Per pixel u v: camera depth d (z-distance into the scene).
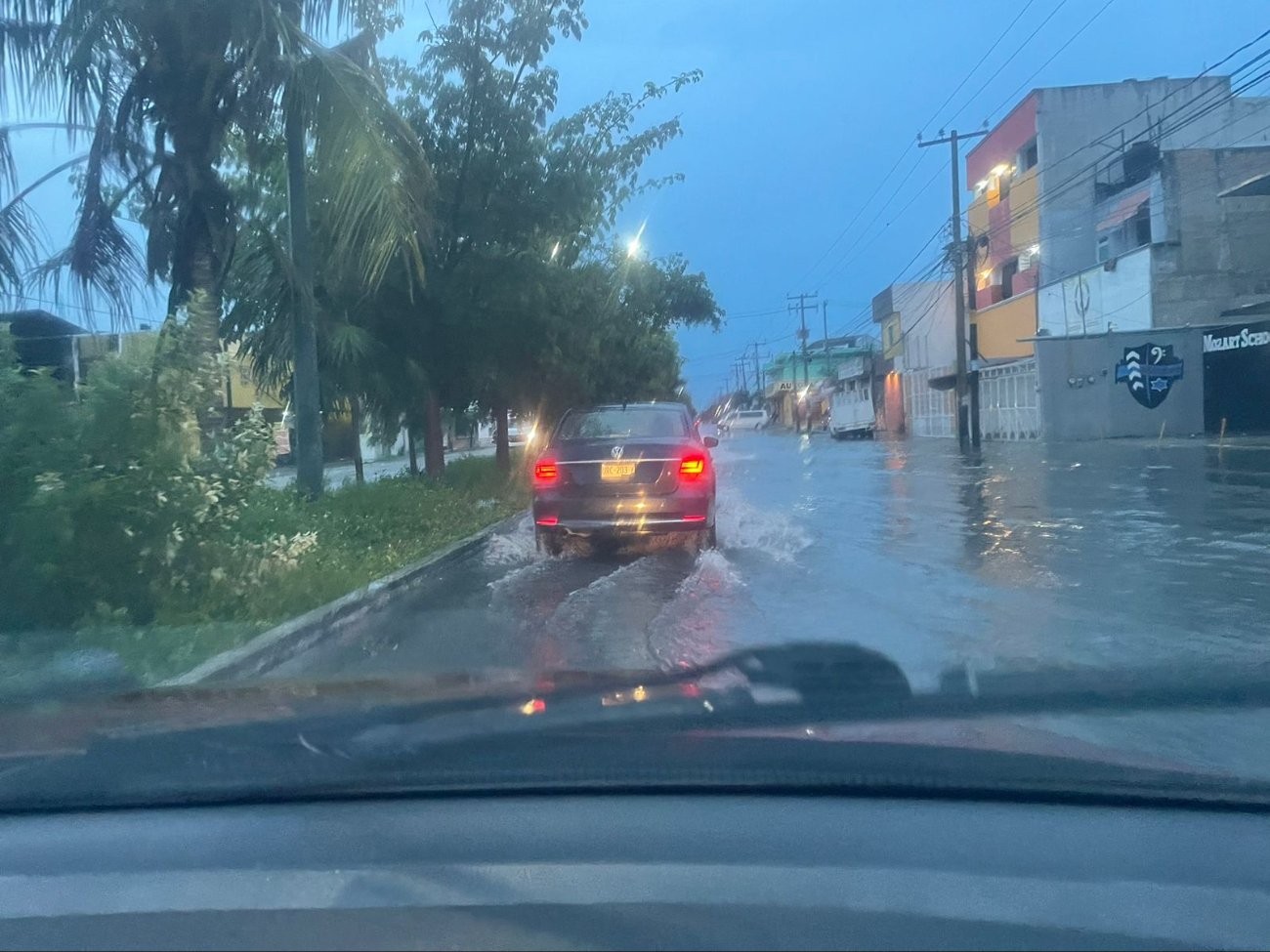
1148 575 9.14
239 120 11.02
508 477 21.38
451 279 15.47
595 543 12.24
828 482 20.55
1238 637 6.91
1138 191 33.78
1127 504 14.41
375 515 12.40
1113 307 33.44
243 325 13.60
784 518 14.17
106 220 10.63
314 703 4.89
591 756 3.93
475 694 4.95
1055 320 36.78
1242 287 31.27
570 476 10.75
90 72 9.99
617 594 9.05
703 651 6.78
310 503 12.07
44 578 6.88
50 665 6.43
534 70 15.77
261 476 8.54
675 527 10.59
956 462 25.58
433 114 15.57
